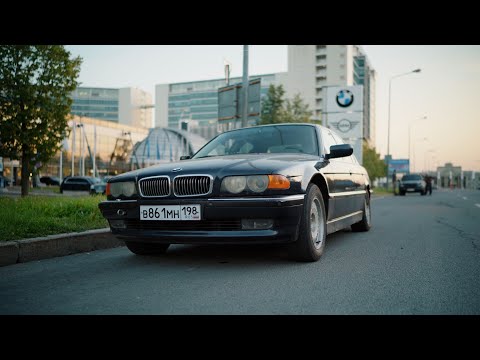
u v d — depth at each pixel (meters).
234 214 3.72
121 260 4.52
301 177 3.99
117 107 153.88
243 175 3.79
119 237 4.28
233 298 2.93
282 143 5.08
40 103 13.30
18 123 12.88
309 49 99.50
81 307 2.78
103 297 3.01
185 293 3.08
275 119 25.30
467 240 5.89
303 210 4.00
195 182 3.88
